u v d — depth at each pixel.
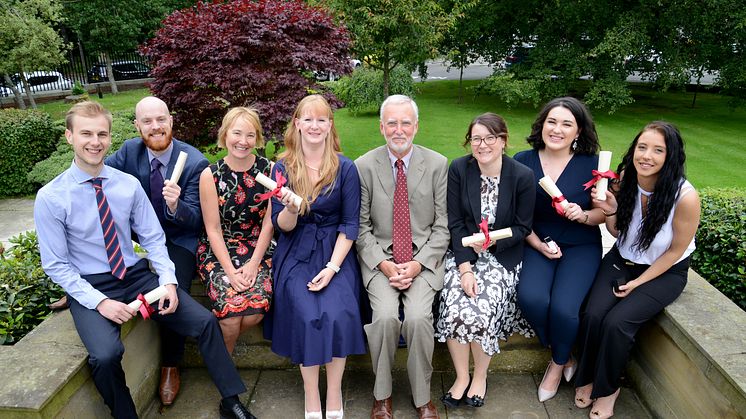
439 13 9.09
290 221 2.41
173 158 2.69
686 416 2.15
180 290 2.36
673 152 2.20
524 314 2.49
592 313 2.33
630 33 10.54
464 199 2.59
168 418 2.43
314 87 5.71
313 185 2.47
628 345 2.26
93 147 2.10
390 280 2.45
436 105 13.46
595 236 2.68
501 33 13.08
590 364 2.40
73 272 2.14
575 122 2.57
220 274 2.52
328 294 2.35
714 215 3.10
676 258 2.30
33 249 3.02
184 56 5.05
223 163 2.57
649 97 15.12
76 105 2.12
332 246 2.53
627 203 2.40
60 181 2.15
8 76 13.61
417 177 2.58
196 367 2.81
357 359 2.77
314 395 2.38
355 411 2.48
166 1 18.66
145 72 19.81
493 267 2.54
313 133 2.42
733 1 10.09
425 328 2.29
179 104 5.29
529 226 2.57
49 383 1.82
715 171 7.68
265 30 4.95
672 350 2.27
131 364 2.32
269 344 2.77
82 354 1.99
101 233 2.21
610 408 2.41
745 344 2.02
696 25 10.66
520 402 2.53
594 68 11.59
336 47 5.53
